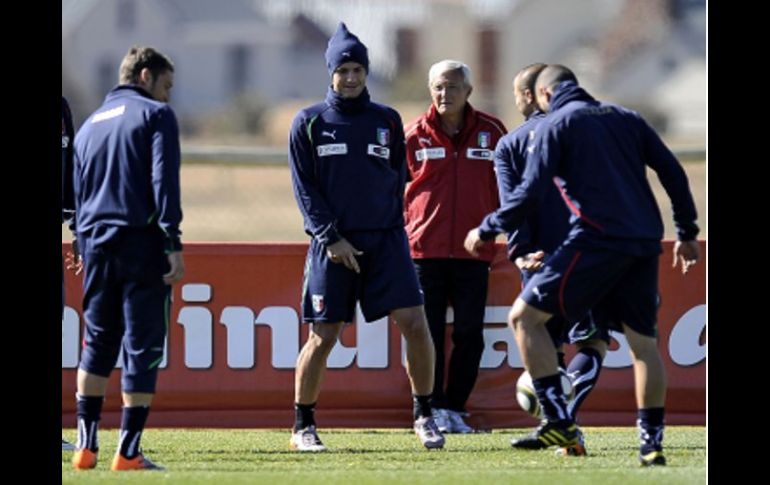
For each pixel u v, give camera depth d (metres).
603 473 24.12
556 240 25.86
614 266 24.50
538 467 25.64
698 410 33.44
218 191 88.81
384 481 23.31
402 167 28.78
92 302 25.55
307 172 28.22
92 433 25.73
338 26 28.59
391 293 28.31
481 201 32.25
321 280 28.31
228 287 33.28
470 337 32.34
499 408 33.31
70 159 28.91
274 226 85.25
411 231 32.41
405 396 33.31
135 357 25.22
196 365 33.22
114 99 25.36
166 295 25.34
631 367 33.41
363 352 33.34
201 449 29.38
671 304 33.44
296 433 29.17
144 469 25.42
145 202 24.98
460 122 32.50
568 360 33.22
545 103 25.52
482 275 32.28
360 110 28.39
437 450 28.92
